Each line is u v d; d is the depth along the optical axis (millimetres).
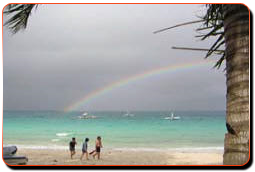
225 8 3039
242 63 2809
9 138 42094
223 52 3906
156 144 35531
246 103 2740
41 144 34938
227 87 2920
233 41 2895
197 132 52844
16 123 77875
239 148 2717
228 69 2924
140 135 48188
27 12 3801
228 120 2844
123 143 36938
